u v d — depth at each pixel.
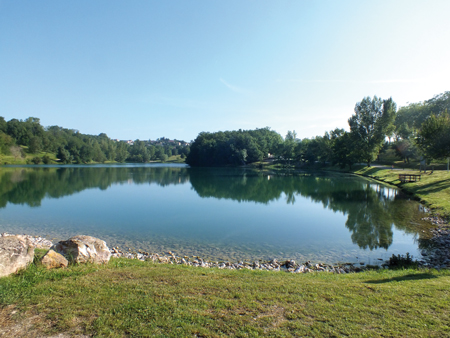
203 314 5.92
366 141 65.69
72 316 5.82
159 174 76.44
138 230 19.92
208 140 136.50
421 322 5.62
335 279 8.74
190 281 7.94
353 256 14.49
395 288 7.45
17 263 7.75
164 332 5.29
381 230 19.44
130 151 183.50
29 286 7.04
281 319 5.77
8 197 33.88
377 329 5.39
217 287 7.49
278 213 26.38
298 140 147.38
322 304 6.45
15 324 5.52
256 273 9.45
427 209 25.45
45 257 8.54
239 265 13.09
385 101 63.72
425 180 37.84
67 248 9.27
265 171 88.88
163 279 8.06
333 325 5.54
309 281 8.27
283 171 87.75
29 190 40.12
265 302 6.54
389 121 63.47
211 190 43.31
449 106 73.69
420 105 89.31
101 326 5.48
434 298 6.75
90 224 21.50
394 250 15.25
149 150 189.88
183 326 5.47
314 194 38.00
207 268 10.29
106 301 6.48
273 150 124.44
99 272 8.48
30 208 27.56
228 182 55.34
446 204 24.36
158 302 6.45
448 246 15.25
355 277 9.18
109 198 34.81
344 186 45.75
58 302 6.38
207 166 131.25
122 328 5.44
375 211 25.84
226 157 128.25
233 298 6.77
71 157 130.00
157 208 28.52
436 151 32.84
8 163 110.12
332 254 14.84
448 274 9.52
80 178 60.28
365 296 6.92
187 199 34.69
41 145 129.62
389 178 49.94
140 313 5.97
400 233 18.48
